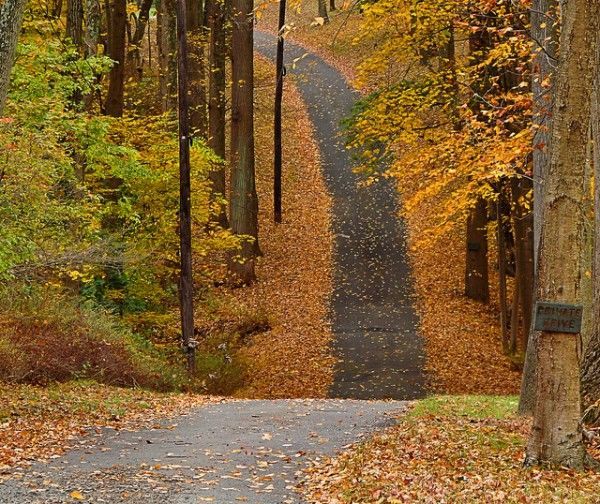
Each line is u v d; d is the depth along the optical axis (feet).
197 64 99.40
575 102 25.18
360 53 174.50
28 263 49.08
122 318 74.02
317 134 142.51
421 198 54.75
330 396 69.21
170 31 101.09
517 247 77.61
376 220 113.29
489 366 75.87
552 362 26.27
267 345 80.23
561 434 26.32
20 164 43.16
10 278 46.26
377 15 54.85
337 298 93.15
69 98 62.39
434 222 108.88
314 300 92.43
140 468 29.45
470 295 92.38
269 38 203.31
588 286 36.63
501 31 41.55
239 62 94.43
